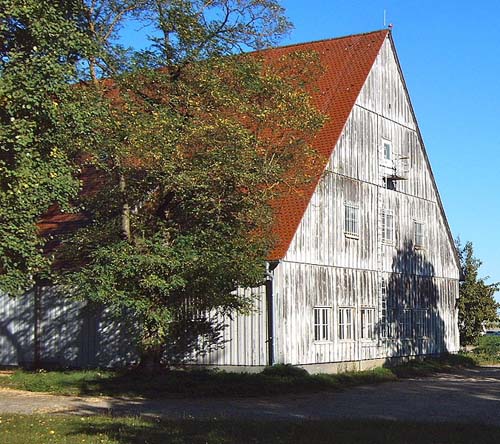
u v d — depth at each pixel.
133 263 21.78
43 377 25.08
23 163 15.52
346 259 30.25
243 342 26.38
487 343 46.75
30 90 15.30
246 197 22.47
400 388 25.38
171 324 23.73
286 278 26.64
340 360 29.34
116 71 22.34
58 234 28.62
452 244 39.75
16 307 30.95
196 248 22.06
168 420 16.33
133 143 20.98
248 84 22.77
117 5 22.81
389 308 33.22
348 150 30.97
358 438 14.04
